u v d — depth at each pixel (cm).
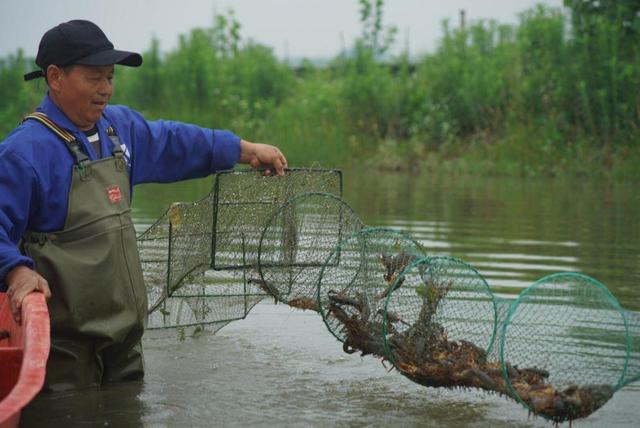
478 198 1253
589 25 1802
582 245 834
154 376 496
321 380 495
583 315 495
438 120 2056
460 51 2209
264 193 516
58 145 443
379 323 453
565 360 438
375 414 435
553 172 1655
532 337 468
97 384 471
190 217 517
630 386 474
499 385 413
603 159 1644
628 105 1680
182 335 577
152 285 557
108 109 480
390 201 1206
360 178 1634
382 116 2175
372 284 468
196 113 2309
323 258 504
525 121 1864
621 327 488
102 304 450
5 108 2612
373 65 2311
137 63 464
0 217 418
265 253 502
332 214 507
